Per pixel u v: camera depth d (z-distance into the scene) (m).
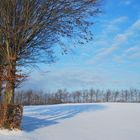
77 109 37.12
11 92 15.06
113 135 18.62
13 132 13.95
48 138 14.30
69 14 16.48
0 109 14.44
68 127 19.09
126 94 93.12
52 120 22.12
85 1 16.42
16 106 14.46
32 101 77.56
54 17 16.08
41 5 15.44
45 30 16.42
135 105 46.19
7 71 15.10
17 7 15.16
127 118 29.66
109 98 92.88
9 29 15.24
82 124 22.00
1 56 15.78
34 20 15.62
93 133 18.34
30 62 17.73
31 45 16.44
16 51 15.65
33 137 13.83
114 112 34.91
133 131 21.31
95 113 32.59
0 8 15.00
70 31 17.11
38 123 19.00
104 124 23.94
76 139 15.34
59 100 86.56
